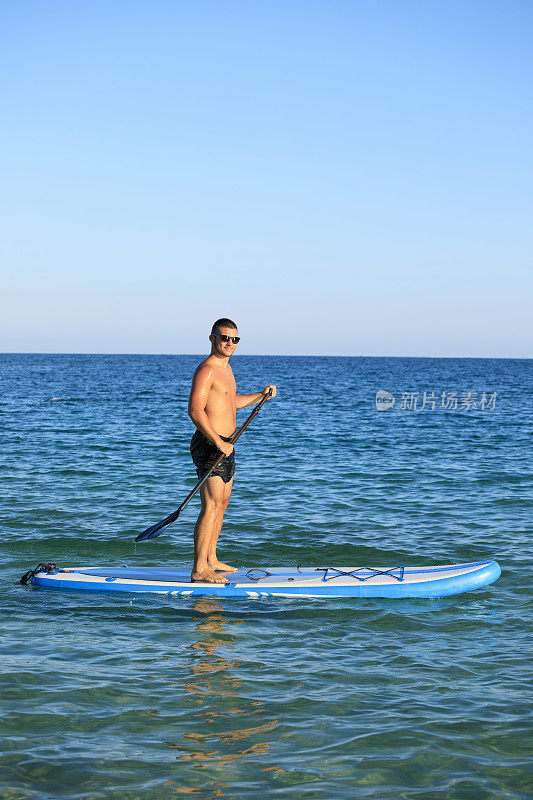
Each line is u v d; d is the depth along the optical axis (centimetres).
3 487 1505
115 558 988
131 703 539
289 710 531
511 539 1090
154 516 1248
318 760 464
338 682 582
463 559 977
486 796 426
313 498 1436
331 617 751
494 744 485
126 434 2694
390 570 884
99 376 9956
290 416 3728
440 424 3281
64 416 3525
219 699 548
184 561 978
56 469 1772
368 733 498
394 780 441
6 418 3356
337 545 1051
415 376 11131
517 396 5956
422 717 521
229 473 861
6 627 705
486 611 773
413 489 1542
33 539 1071
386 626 724
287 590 827
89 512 1271
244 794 425
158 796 422
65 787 430
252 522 1207
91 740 485
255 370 14000
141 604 788
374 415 3834
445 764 460
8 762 455
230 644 667
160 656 634
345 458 2062
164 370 13250
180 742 484
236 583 840
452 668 613
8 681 572
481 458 2070
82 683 572
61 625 714
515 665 621
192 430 2884
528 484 1603
